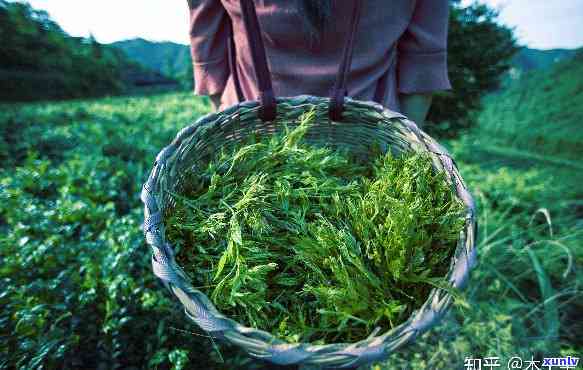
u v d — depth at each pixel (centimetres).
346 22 111
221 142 116
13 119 563
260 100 111
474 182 313
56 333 147
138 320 167
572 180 339
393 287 86
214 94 141
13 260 174
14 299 155
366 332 82
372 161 119
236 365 164
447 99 330
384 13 110
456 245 89
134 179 311
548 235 254
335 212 103
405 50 122
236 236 89
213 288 90
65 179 291
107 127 507
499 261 223
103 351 155
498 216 273
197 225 97
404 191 95
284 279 93
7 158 390
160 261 77
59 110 728
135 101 1162
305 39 115
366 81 120
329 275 94
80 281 171
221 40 131
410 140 108
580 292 193
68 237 212
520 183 310
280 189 104
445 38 118
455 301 73
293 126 121
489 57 319
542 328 187
